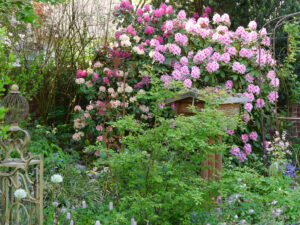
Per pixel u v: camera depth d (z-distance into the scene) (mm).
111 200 3807
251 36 5555
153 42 5645
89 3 6605
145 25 6152
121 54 5727
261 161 5590
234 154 5363
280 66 6438
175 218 3396
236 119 3465
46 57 6156
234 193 4031
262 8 7305
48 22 6242
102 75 5898
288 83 6566
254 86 5496
